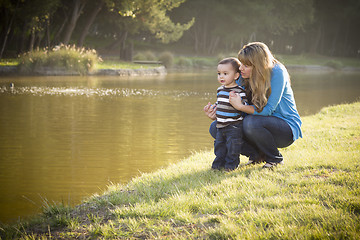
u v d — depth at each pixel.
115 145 6.48
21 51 29.05
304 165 3.83
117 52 41.84
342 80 24.70
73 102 11.51
